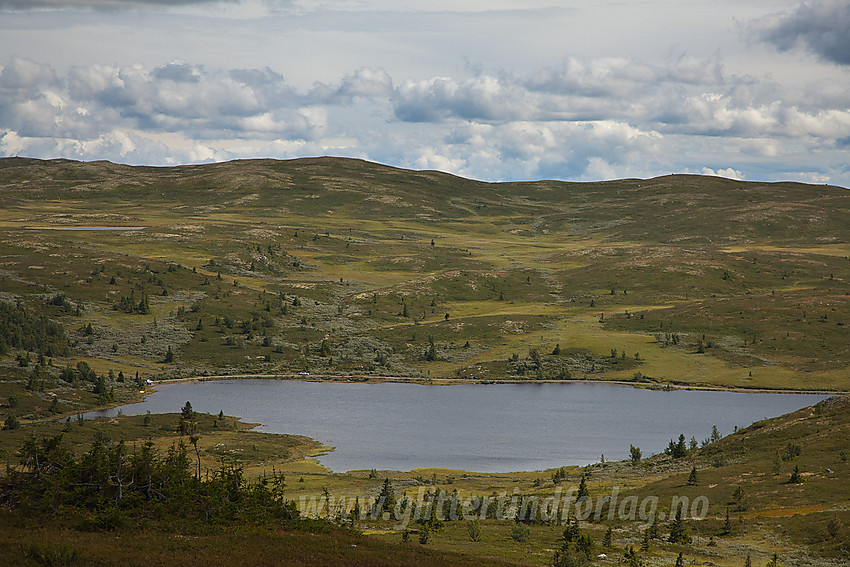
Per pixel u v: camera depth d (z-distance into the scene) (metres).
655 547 66.19
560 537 70.94
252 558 48.25
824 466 89.00
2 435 141.62
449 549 62.22
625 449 149.00
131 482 57.84
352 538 57.69
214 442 147.88
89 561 44.16
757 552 63.66
